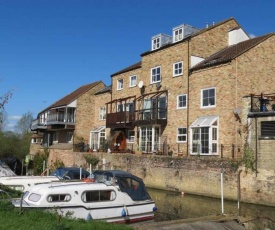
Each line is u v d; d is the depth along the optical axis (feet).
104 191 42.04
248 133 61.46
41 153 134.21
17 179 57.47
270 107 70.49
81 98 140.87
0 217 30.27
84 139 139.13
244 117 63.16
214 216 41.86
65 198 39.81
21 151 153.99
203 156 77.10
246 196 60.64
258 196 58.75
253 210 53.98
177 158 76.13
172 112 92.94
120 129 114.62
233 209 55.16
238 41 96.68
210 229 37.17
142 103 104.37
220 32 95.61
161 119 94.94
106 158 99.25
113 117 112.06
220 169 65.98
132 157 89.15
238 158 66.69
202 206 58.39
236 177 62.64
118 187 43.19
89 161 103.14
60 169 64.75
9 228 27.12
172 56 95.09
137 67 110.11
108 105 127.34
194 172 71.67
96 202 41.09
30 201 39.40
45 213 33.35
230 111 76.69
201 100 84.53
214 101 81.10
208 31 93.25
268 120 58.75
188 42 90.33
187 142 86.69
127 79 114.93
